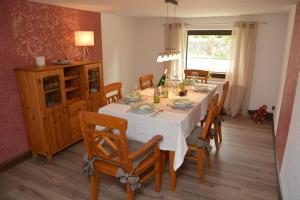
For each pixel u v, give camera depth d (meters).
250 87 4.43
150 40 5.20
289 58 2.90
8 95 2.59
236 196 2.21
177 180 2.45
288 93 2.59
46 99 2.73
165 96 2.85
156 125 2.11
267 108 4.41
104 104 2.76
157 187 2.24
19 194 2.24
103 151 1.92
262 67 4.29
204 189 2.31
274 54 4.14
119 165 1.87
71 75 3.11
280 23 3.98
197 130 2.57
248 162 2.81
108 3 2.89
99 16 3.98
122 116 2.25
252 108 4.57
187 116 2.19
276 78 4.22
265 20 4.08
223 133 3.68
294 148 1.84
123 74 5.00
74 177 2.51
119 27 4.61
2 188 2.33
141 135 2.22
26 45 2.72
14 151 2.75
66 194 2.25
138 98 2.67
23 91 2.64
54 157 2.92
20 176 2.53
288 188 1.88
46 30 2.97
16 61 2.63
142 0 2.68
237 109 4.47
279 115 3.19
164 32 4.96
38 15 2.83
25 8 2.66
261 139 3.46
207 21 4.55
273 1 2.68
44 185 2.38
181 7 3.23
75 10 3.42
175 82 3.41
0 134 2.57
